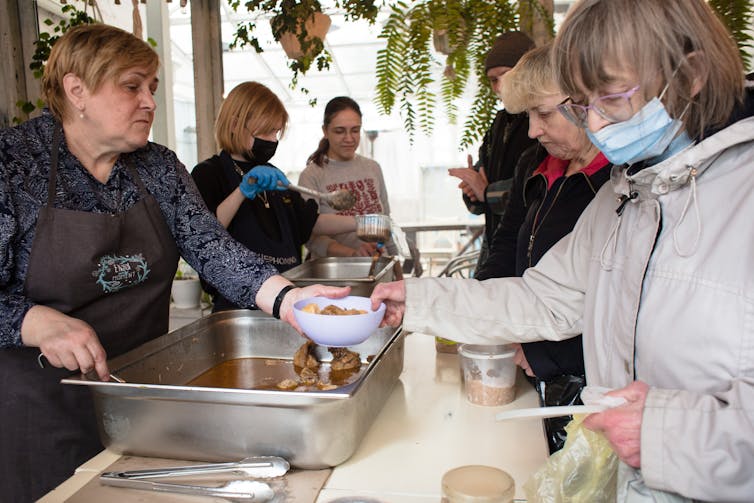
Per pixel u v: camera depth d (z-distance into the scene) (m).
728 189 0.83
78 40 1.39
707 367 0.82
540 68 1.44
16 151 1.42
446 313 1.30
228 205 2.29
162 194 1.65
